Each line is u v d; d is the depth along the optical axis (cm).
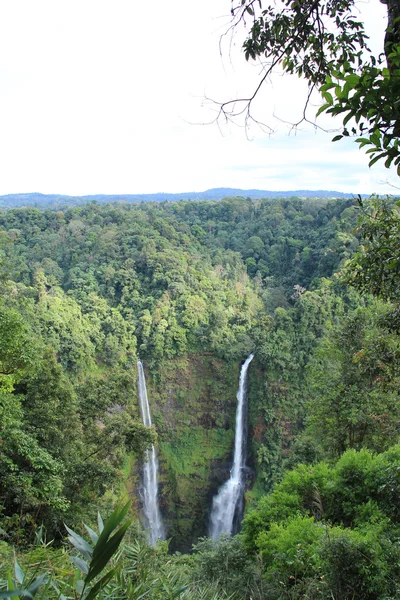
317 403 1808
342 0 443
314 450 1766
